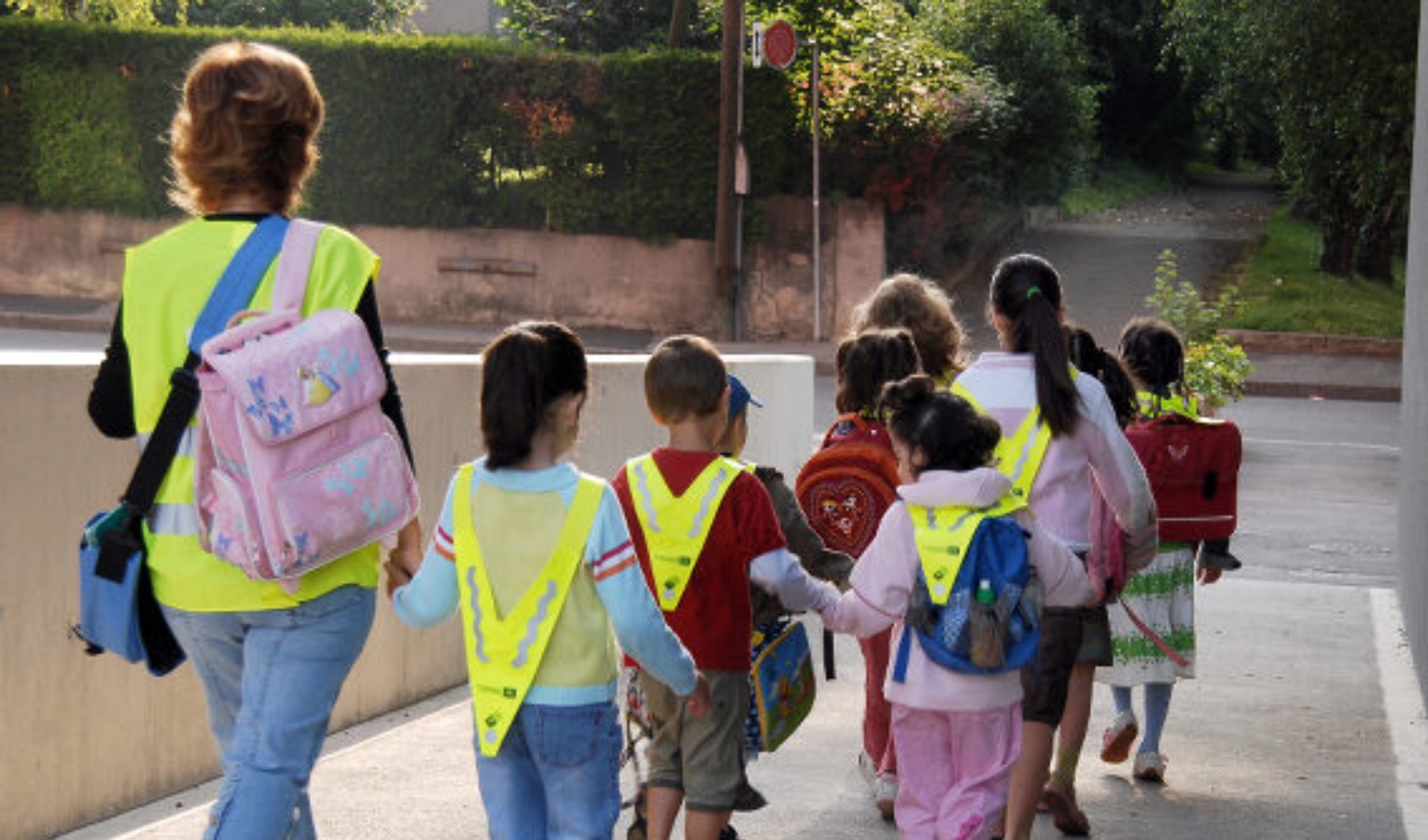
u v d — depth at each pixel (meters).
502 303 27.89
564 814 4.10
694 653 4.88
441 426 7.73
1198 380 18.62
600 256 27.62
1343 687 8.74
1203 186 44.09
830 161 27.39
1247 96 31.64
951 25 33.59
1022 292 5.57
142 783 6.09
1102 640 6.04
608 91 27.16
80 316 26.70
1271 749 7.50
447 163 27.56
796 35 26.98
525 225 27.86
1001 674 4.70
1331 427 21.62
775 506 5.33
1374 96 28.20
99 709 5.85
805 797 6.47
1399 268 34.03
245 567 3.70
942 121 27.34
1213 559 6.91
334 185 27.86
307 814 3.97
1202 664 9.27
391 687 7.66
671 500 4.86
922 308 6.48
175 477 3.83
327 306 3.92
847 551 5.85
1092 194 39.19
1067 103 34.16
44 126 28.11
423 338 26.16
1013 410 5.50
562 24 33.72
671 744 5.01
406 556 4.27
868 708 6.29
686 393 4.87
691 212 27.23
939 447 4.74
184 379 3.82
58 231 28.44
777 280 27.47
